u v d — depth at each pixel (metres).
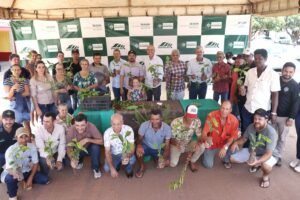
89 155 3.51
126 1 5.17
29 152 2.86
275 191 2.91
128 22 5.53
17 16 5.28
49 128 3.06
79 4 5.25
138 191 2.94
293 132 4.45
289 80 3.15
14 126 3.06
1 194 2.94
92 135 3.24
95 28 5.58
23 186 3.02
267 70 3.21
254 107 3.34
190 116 3.14
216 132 3.23
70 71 4.60
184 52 5.70
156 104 3.95
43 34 5.63
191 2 5.25
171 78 4.55
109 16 5.51
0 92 7.43
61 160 3.17
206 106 3.90
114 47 5.69
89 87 4.13
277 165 3.40
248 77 3.43
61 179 3.19
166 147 3.29
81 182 3.12
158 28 5.55
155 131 3.22
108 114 3.66
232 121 3.19
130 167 3.16
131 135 3.07
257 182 3.09
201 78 4.69
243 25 5.47
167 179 3.16
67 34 5.62
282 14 3.90
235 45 5.61
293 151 3.79
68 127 3.29
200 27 5.53
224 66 4.55
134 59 4.74
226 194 2.87
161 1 5.18
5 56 13.64
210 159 3.37
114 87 5.05
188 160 3.26
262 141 2.96
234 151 3.27
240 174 3.26
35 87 3.90
